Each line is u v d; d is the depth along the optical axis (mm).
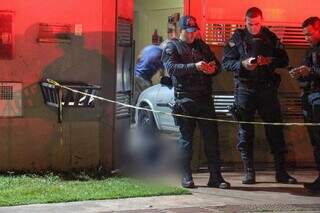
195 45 13156
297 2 15461
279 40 13695
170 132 15758
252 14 13250
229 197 12492
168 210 11312
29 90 14125
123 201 11938
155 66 16906
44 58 14148
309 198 12539
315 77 12812
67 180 13594
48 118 14234
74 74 14305
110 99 14523
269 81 13469
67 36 14211
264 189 13273
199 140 15008
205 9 15125
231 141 15203
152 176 14367
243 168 15188
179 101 13086
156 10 17203
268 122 13633
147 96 16688
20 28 14016
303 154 15523
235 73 13508
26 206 11352
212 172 13352
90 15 14328
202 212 11234
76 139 14383
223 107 15062
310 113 13133
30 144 14195
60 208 11250
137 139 16000
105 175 14250
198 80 13008
